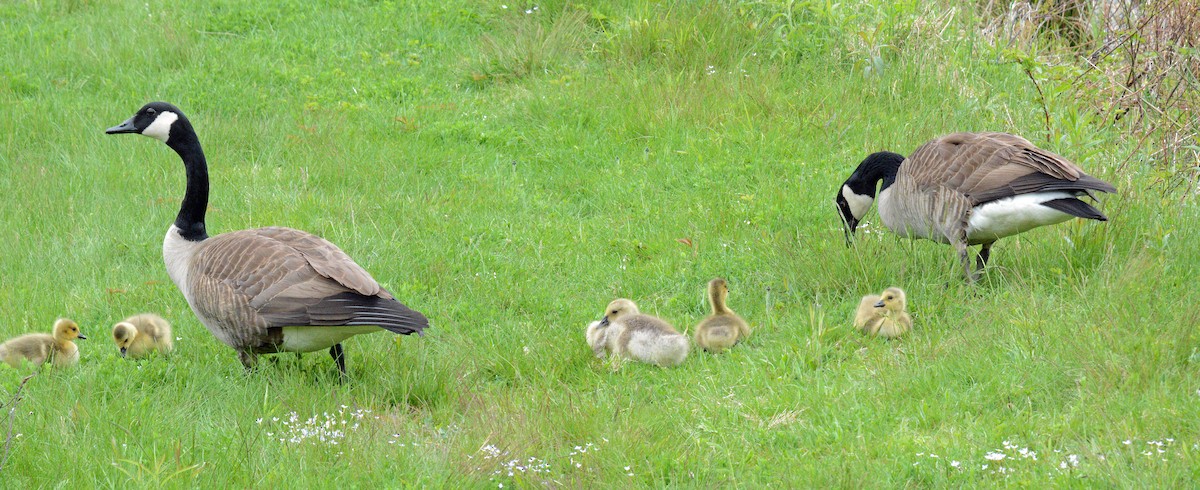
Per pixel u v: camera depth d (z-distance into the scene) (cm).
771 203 1500
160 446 853
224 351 1103
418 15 2216
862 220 1457
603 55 2023
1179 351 948
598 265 1362
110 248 1370
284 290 959
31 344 1030
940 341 1056
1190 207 1287
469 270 1334
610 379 1068
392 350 1099
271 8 2258
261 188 1572
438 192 1595
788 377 1018
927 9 1947
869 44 1878
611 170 1664
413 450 857
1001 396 933
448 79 2027
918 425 906
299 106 1898
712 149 1684
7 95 1886
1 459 805
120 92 1911
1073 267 1194
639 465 859
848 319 1163
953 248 1253
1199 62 1639
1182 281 1126
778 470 844
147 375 1018
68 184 1551
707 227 1446
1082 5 2045
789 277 1261
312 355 1106
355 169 1642
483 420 934
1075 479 770
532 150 1761
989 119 1691
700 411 968
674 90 1845
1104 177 1377
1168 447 804
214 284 989
